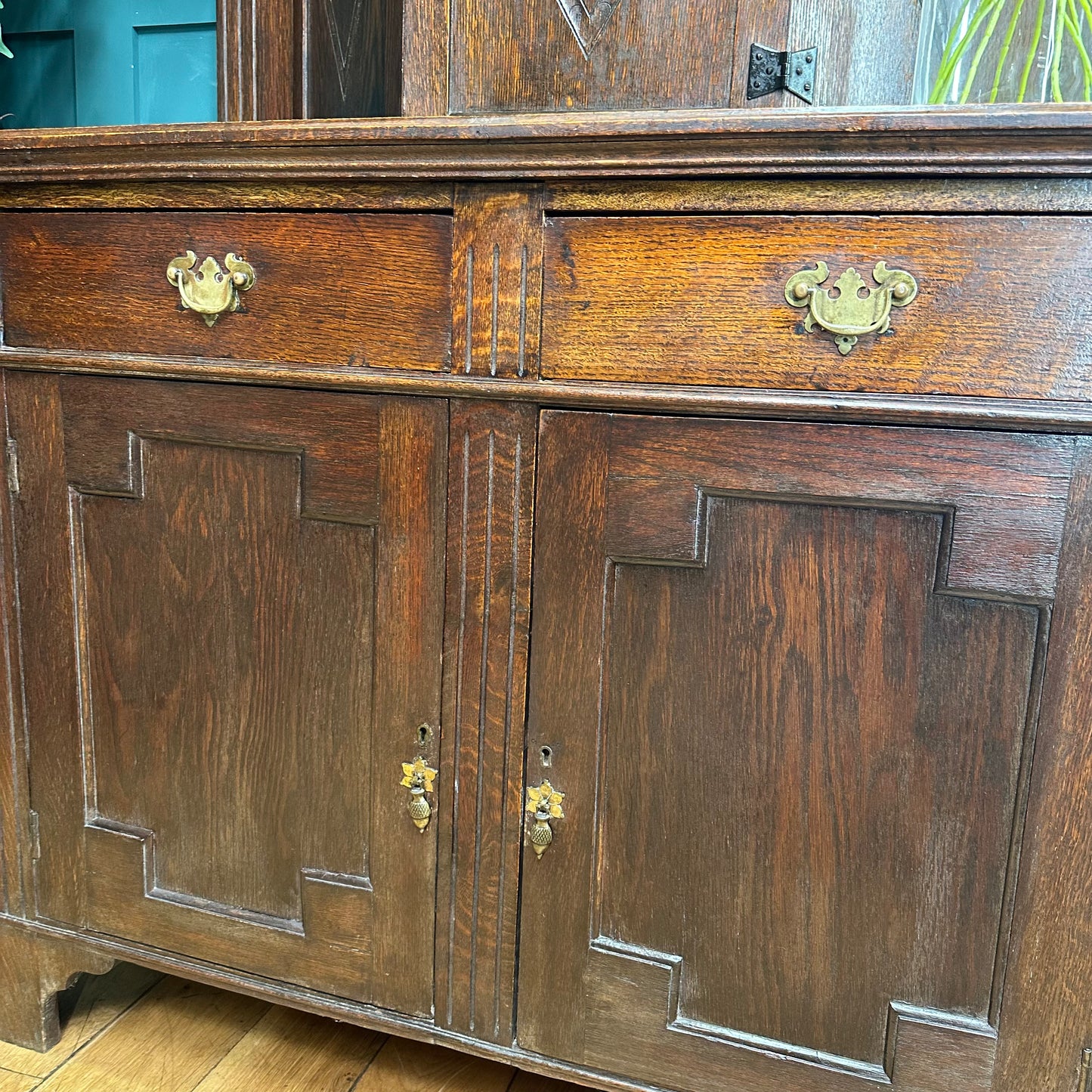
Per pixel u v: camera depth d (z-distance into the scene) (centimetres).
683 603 73
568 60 84
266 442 80
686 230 67
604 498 72
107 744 92
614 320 70
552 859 79
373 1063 99
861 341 65
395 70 97
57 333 85
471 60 85
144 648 89
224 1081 95
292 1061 99
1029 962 70
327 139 70
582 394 71
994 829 69
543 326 71
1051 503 64
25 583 91
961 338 64
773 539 70
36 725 94
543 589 75
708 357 69
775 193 65
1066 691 66
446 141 68
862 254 64
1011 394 63
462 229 72
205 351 81
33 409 87
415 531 77
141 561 87
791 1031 76
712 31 81
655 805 76
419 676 80
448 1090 95
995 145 59
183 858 91
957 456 65
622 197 68
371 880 84
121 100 127
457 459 75
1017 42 92
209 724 88
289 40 105
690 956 77
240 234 77
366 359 76
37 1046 99
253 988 90
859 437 67
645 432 71
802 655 71
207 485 84
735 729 73
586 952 79
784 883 74
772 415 68
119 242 81
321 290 76
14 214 84
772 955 75
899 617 69
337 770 84
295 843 87
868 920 73
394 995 86
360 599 81
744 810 74
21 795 96
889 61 81
